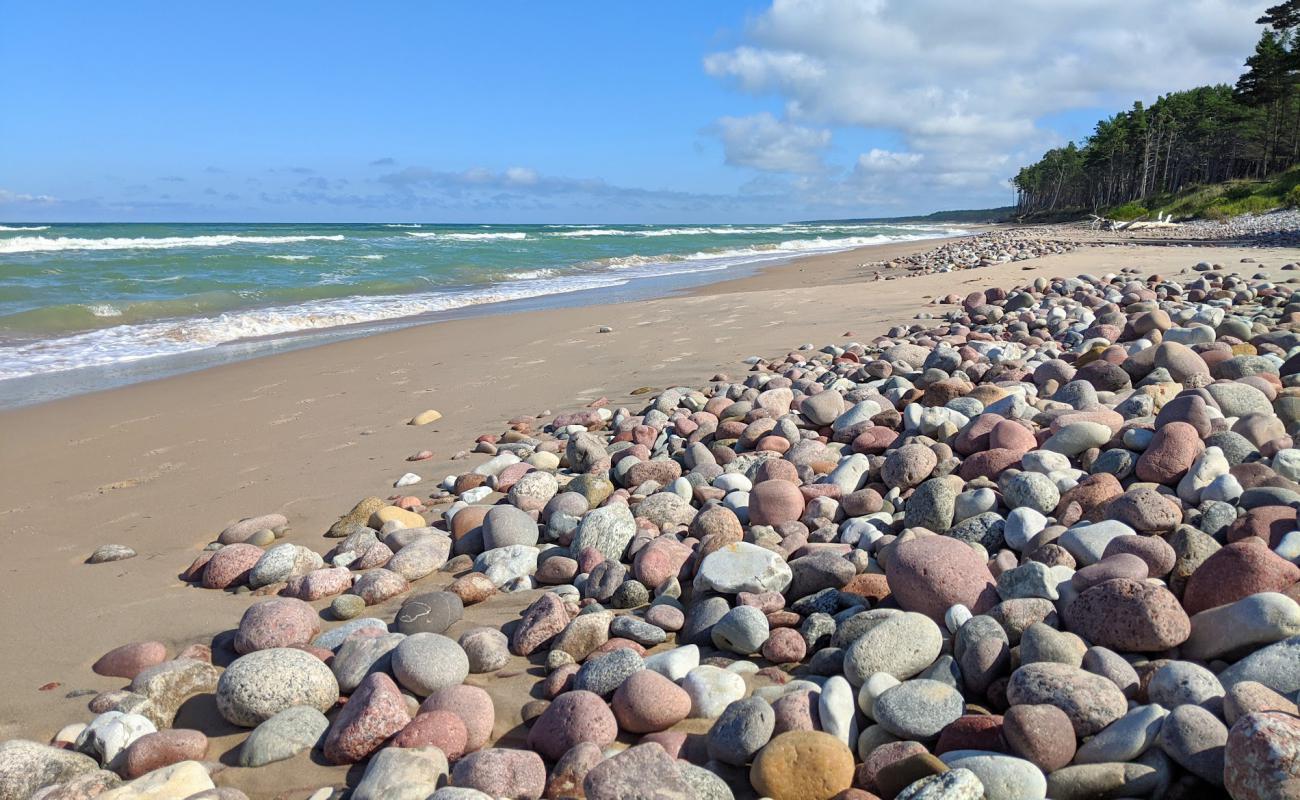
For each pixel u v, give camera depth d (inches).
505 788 81.7
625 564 136.9
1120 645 90.5
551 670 107.0
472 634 110.4
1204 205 1911.9
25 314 477.1
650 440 203.8
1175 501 120.0
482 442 211.5
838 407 196.5
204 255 928.3
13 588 142.0
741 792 81.9
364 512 163.9
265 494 188.2
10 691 109.3
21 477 211.3
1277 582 92.4
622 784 76.7
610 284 719.1
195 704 104.4
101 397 301.0
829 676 98.1
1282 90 2228.1
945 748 80.6
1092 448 146.5
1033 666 84.3
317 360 360.8
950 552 107.3
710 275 808.3
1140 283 381.7
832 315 400.8
